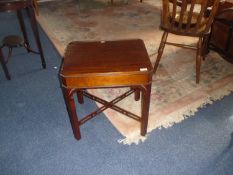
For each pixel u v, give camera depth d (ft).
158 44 7.90
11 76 6.38
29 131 4.69
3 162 4.09
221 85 5.84
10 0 5.05
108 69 3.51
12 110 5.21
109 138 4.50
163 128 4.69
